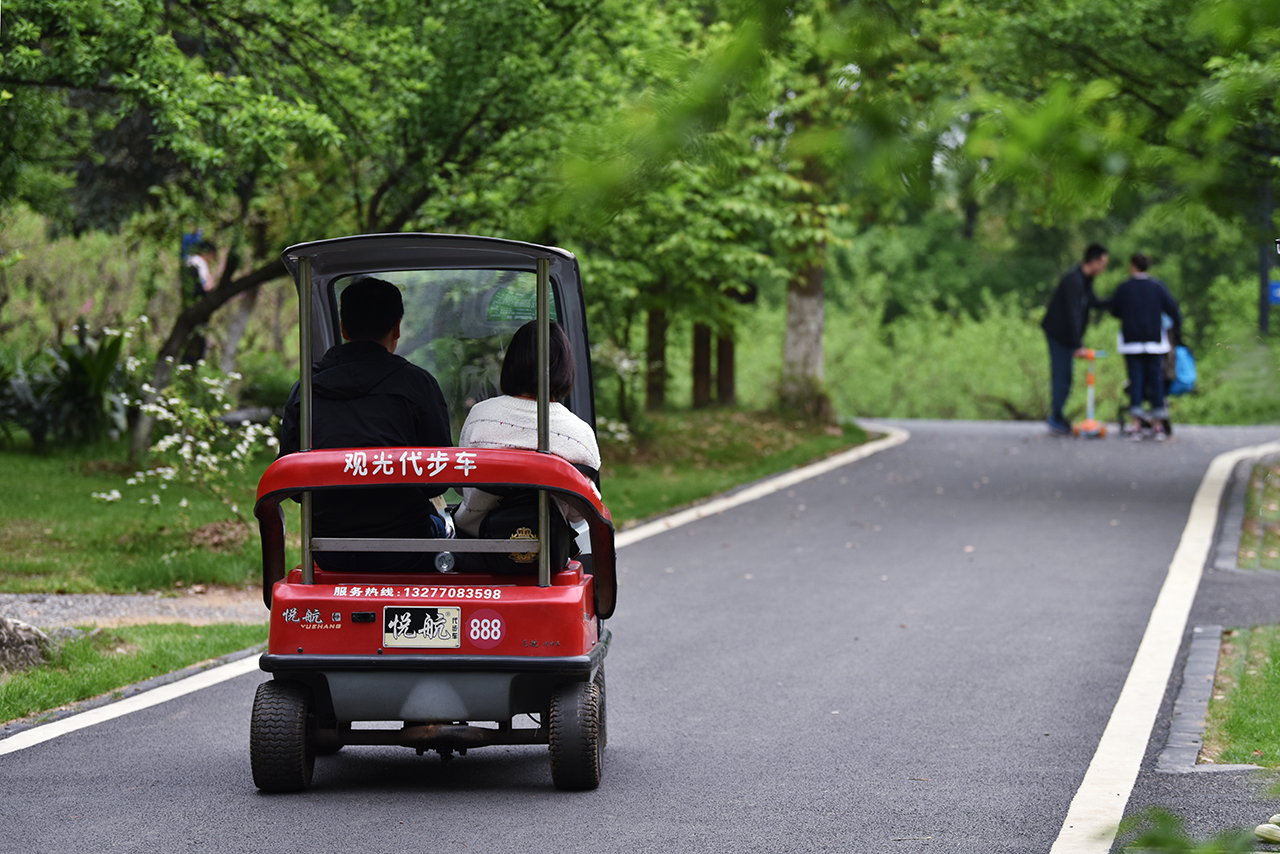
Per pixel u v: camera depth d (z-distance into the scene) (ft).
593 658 31.60
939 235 329.72
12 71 69.41
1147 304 123.34
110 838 28.94
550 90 86.28
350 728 32.86
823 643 51.39
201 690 43.60
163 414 72.33
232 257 103.81
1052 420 129.59
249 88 78.69
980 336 280.10
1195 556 69.67
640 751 36.68
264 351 144.05
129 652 48.24
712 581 65.10
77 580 61.36
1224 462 106.22
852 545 75.10
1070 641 51.21
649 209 100.27
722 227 106.01
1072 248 318.04
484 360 36.35
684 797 32.19
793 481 103.04
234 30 81.92
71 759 35.58
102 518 76.43
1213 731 38.63
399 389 32.73
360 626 31.19
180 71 72.43
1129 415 132.26
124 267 149.28
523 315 35.86
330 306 36.19
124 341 107.65
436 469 30.66
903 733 38.47
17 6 67.92
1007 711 41.01
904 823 30.04
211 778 33.78
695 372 164.96
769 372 271.69
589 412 35.83
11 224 114.01
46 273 148.46
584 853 27.99
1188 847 9.70
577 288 35.29
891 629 53.88
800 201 122.31
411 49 83.30
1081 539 75.31
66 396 105.60
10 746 36.88
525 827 29.81
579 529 35.78
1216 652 48.73
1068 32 65.87
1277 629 52.24
